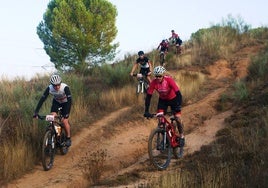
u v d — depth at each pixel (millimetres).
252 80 14539
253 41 22891
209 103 13391
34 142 9180
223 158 7660
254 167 6480
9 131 9391
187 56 20891
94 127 11625
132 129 11680
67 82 14461
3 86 13867
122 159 9359
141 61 14469
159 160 8695
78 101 12805
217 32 24156
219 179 6125
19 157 8336
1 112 10906
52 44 28281
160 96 8578
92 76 19031
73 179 7992
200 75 17375
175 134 8633
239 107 12344
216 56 20531
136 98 14203
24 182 7902
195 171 7039
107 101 13977
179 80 16344
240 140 8359
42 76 16719
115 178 7723
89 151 9883
